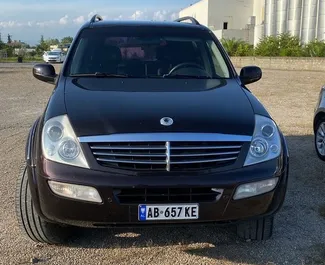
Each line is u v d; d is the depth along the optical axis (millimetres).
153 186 2785
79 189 2814
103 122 2963
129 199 2836
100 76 4020
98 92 3492
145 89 3619
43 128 3047
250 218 2994
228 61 4469
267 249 3430
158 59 4316
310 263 3223
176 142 2848
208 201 2857
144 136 2844
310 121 8695
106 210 2824
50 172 2857
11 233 3646
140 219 2848
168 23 4938
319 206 4297
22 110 10109
